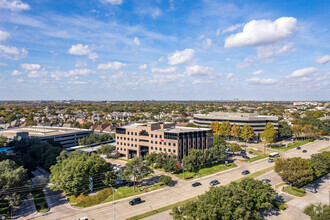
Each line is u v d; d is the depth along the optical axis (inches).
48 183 3253.0
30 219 2381.9
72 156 3725.4
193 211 2006.6
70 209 2608.3
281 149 5482.3
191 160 3774.6
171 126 5354.3
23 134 5191.9
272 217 2299.5
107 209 2586.1
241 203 2097.7
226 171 3885.3
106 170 3277.6
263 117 6850.4
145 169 3257.9
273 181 3331.7
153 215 2388.0
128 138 4928.6
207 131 4852.4
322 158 3272.6
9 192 2541.8
